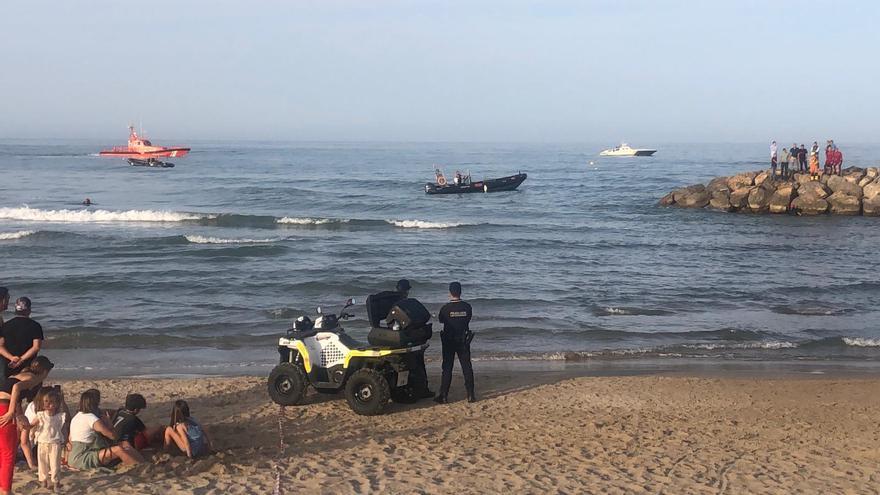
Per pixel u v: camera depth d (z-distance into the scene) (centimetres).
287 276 2316
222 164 11000
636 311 1911
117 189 5972
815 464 860
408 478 794
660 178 7756
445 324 1115
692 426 1013
